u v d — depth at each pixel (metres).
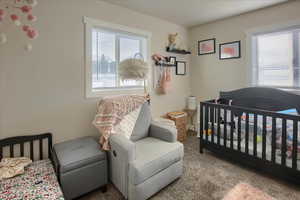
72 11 2.16
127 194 1.65
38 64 1.95
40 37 1.94
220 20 3.31
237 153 2.32
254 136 2.12
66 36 2.12
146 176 1.60
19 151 1.88
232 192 1.81
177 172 1.97
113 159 1.86
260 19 2.81
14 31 1.79
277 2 2.55
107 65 2.64
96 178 1.78
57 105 2.11
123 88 2.81
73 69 2.21
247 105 2.89
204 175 2.13
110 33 2.64
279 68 2.77
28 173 1.59
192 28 3.79
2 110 1.77
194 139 3.42
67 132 2.21
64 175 1.56
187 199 1.72
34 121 1.96
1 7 1.72
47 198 1.28
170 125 2.44
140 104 2.35
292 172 1.83
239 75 3.13
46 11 1.97
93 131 2.43
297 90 2.58
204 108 2.74
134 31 2.79
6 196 1.28
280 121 2.08
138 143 2.09
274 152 1.96
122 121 2.09
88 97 2.35
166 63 3.34
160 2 2.52
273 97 2.61
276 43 2.77
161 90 3.26
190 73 3.91
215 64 3.46
